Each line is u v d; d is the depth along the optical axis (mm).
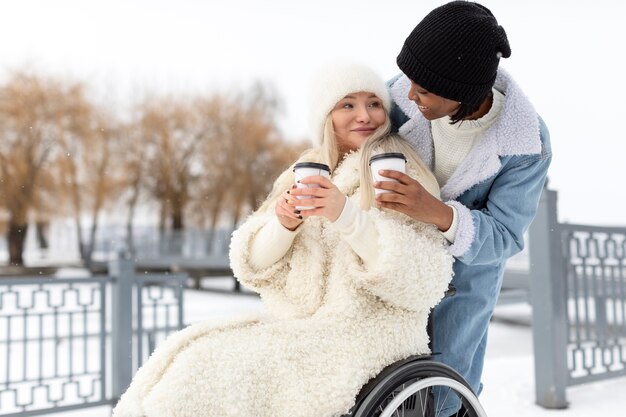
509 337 7352
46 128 24969
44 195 24344
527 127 1548
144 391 1324
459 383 1455
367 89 1669
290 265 1578
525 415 3359
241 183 27438
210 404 1256
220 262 16547
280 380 1334
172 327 3943
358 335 1405
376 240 1385
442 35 1393
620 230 4000
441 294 1424
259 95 29656
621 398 3674
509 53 1479
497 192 1594
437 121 1657
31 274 20938
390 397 1406
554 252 3561
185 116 27844
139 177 26625
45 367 5023
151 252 21953
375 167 1377
